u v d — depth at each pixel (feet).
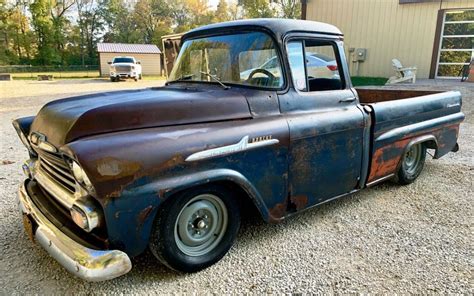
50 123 7.94
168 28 187.32
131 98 8.29
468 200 12.67
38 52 151.94
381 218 11.28
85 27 181.37
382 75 46.98
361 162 11.21
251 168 8.44
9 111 32.81
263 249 9.41
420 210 11.88
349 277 8.25
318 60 10.73
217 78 10.02
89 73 116.57
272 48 9.34
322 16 48.49
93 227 6.68
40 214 7.98
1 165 16.43
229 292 7.73
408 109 12.62
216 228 8.71
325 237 10.06
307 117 9.62
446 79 44.32
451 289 7.82
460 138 21.65
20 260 8.84
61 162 7.44
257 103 8.96
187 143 7.45
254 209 9.14
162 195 7.11
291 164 9.27
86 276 6.42
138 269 8.52
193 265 8.25
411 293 7.70
